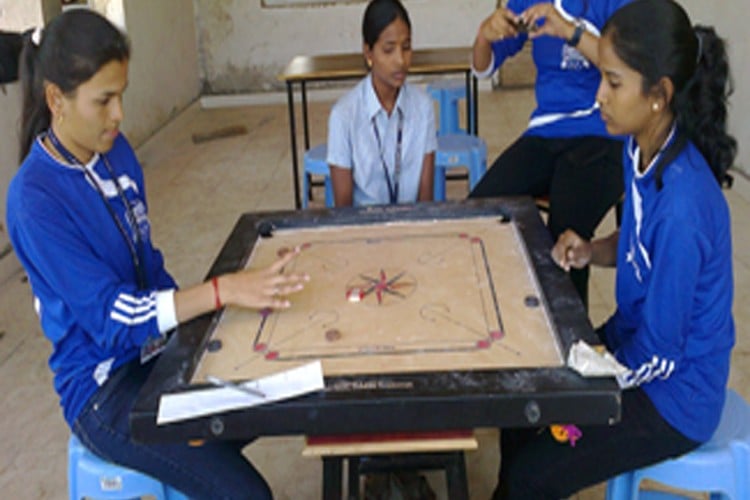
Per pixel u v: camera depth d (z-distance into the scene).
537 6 2.19
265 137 6.10
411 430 1.16
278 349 1.33
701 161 1.35
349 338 1.34
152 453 1.51
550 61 2.44
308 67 4.15
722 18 4.57
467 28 7.13
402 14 2.16
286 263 1.58
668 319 1.33
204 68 7.30
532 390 1.13
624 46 1.30
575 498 2.04
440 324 1.37
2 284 3.56
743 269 3.32
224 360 1.30
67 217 1.50
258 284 1.42
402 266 1.63
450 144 3.52
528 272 1.56
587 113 2.42
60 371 1.58
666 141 1.37
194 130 6.47
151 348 1.65
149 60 5.95
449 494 1.57
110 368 1.58
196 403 1.17
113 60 1.41
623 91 1.33
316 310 1.45
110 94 1.42
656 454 1.47
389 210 1.92
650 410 1.44
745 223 3.84
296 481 2.17
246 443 1.65
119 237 1.62
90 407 1.55
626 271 1.52
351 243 1.77
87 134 1.46
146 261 1.73
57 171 1.51
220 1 7.11
